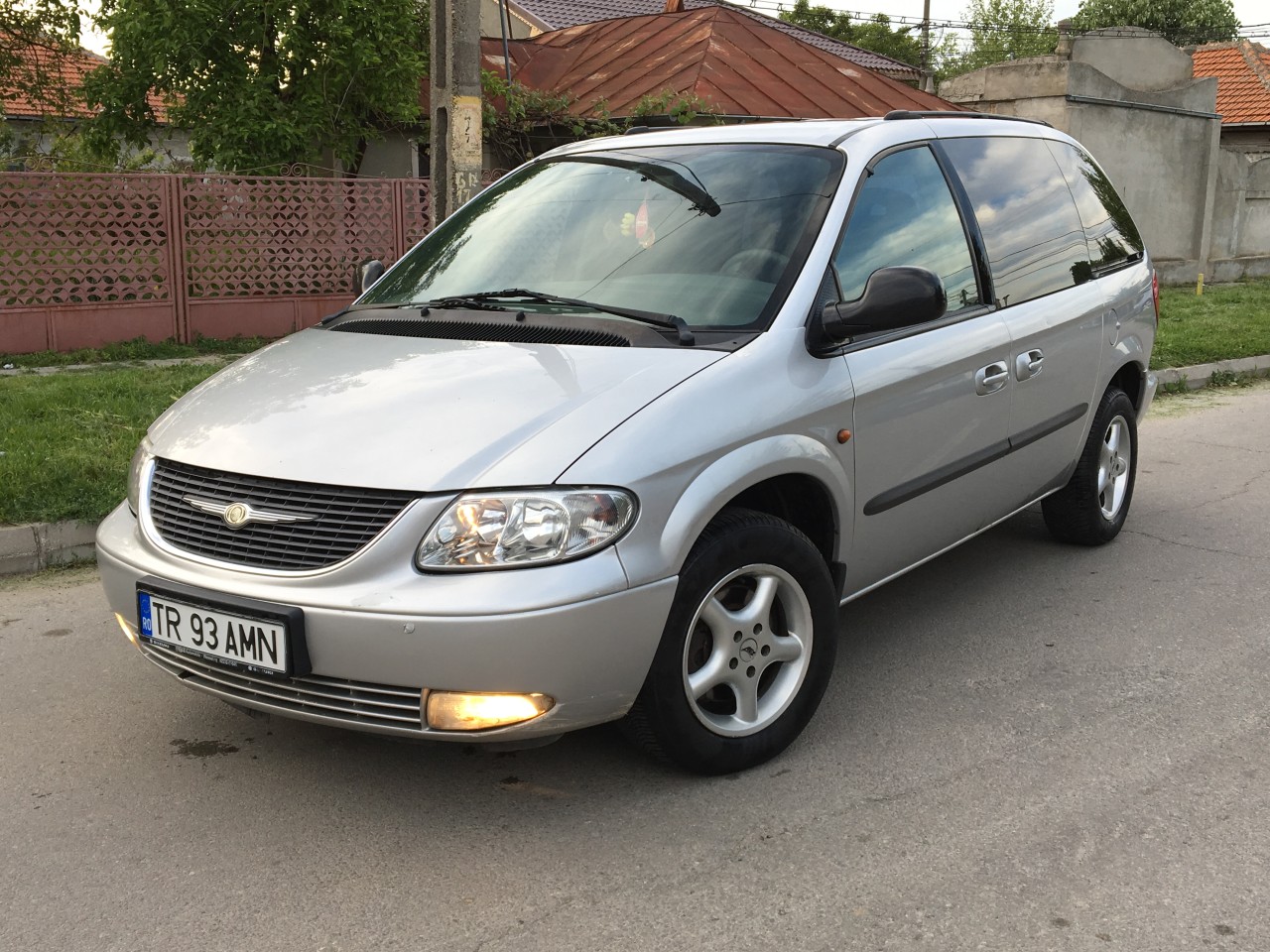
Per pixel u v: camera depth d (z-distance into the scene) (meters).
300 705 2.87
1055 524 5.30
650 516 2.82
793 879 2.75
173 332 10.50
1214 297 15.60
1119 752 3.37
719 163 3.92
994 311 4.16
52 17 14.68
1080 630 4.36
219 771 3.31
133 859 2.86
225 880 2.77
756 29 17.64
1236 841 2.89
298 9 12.28
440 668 2.67
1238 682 3.86
